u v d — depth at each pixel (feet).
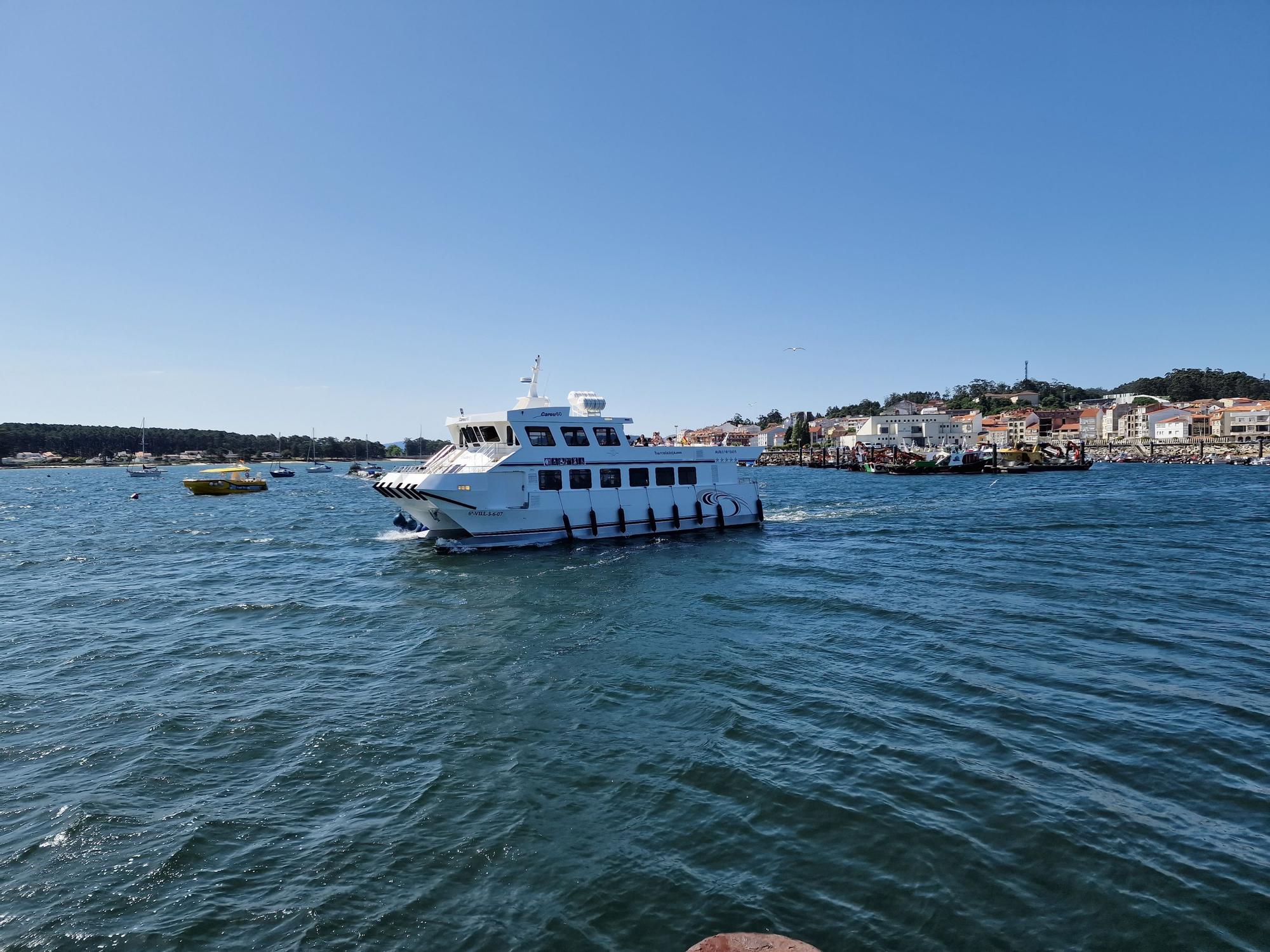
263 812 33.37
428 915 26.27
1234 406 560.61
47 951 24.58
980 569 88.89
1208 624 61.98
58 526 165.78
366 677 52.29
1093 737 39.42
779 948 17.95
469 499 101.60
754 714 43.68
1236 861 28.43
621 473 115.24
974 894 26.78
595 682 50.24
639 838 30.83
